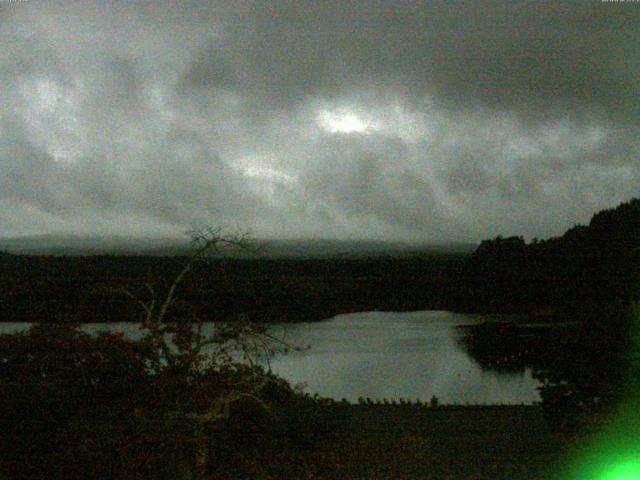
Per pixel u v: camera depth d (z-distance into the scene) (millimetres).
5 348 16844
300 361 57969
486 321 95875
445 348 68750
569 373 22250
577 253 98938
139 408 15992
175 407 16828
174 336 17719
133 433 15820
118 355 16969
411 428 24375
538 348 24031
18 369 16781
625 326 21344
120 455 15766
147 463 15969
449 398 42469
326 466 19953
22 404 16328
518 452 21531
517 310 111188
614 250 91688
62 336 17125
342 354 63000
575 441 21062
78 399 16688
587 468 19938
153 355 17500
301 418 20500
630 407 20297
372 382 49000
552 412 22578
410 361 59562
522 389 46594
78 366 16906
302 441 20312
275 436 19875
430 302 117250
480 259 119688
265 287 77000
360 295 114875
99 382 17016
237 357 19375
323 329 83750
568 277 99000
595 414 20703
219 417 16984
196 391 16797
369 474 19438
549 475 19250
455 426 24922
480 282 117188
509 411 27906
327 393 44031
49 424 16719
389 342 73062
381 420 25938
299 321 89500
